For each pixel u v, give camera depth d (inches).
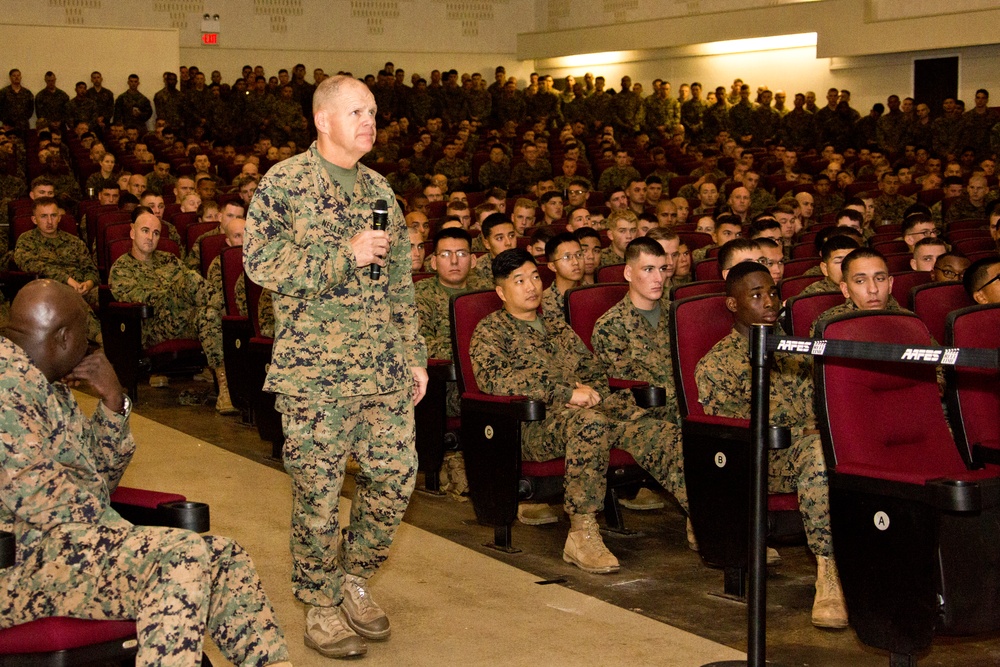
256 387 211.6
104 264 307.7
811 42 754.8
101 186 491.5
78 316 99.0
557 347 171.0
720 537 139.0
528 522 177.6
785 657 124.4
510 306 166.9
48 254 310.5
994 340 133.7
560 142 672.4
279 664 94.2
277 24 823.1
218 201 387.2
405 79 873.5
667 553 163.6
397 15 864.9
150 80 714.8
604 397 174.6
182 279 276.5
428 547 164.1
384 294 120.8
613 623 133.7
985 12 649.6
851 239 205.0
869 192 454.0
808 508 132.8
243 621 94.3
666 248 216.8
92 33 697.0
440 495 194.5
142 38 709.3
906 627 108.2
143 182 426.0
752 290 145.0
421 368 125.2
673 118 789.9
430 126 722.2
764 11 756.0
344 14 845.8
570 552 156.1
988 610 107.7
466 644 126.9
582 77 886.4
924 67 704.4
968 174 506.6
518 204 315.0
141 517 99.1
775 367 152.4
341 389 117.0
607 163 599.5
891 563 108.5
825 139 701.3
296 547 123.0
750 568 108.7
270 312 220.1
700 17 794.8
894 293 212.4
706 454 138.9
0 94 667.4
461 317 167.6
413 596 143.0
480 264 244.4
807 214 366.9
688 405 149.4
